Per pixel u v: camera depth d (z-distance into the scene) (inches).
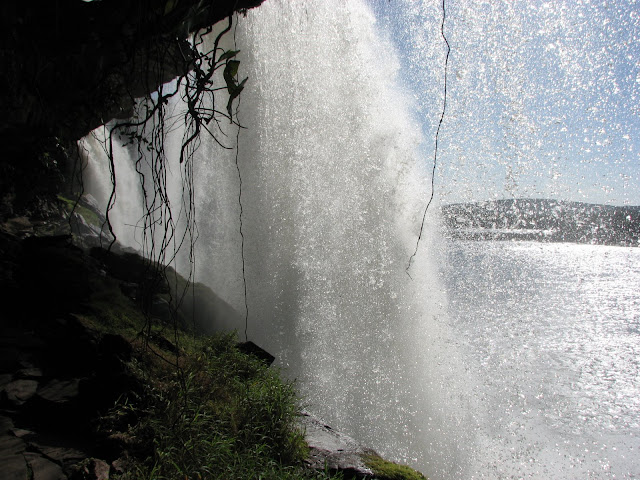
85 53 155.9
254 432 144.3
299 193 441.7
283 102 460.4
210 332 293.7
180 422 126.9
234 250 463.2
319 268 417.7
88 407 133.5
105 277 245.4
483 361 344.2
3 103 175.9
